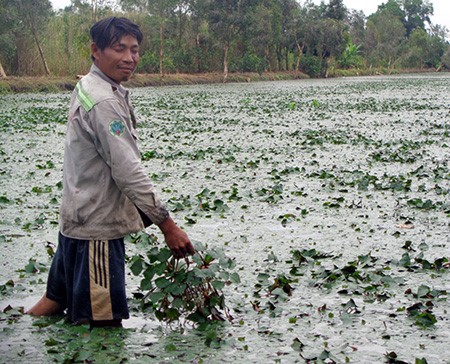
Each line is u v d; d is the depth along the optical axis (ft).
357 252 19.25
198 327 13.28
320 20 215.92
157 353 12.04
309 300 15.06
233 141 47.14
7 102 87.45
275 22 188.96
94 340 12.49
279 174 32.81
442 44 323.57
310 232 21.65
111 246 12.76
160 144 45.57
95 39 12.91
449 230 21.76
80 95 12.75
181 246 12.77
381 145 43.98
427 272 17.21
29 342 12.53
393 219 23.36
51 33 129.29
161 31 153.48
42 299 14.03
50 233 21.48
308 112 75.25
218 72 180.04
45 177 32.22
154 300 13.03
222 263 13.32
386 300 15.03
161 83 151.23
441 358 11.95
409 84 165.89
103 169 12.64
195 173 33.30
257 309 14.35
